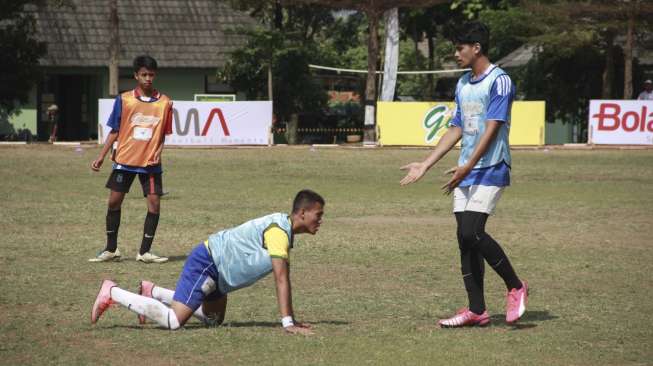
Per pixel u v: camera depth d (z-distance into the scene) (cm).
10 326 1452
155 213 2133
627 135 6600
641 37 8019
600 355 1307
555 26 7756
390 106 6688
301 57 8538
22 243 2345
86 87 8856
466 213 1481
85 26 8731
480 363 1256
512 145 6700
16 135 8238
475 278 1488
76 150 5978
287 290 1394
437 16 11000
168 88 8775
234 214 3014
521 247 2391
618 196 3766
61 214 2950
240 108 6412
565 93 8506
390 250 2311
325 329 1457
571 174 4747
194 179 4359
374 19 7488
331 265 2098
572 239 2541
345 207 3275
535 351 1327
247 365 1235
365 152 6169
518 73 9188
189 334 1398
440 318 1562
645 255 2270
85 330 1427
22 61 7719
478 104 1503
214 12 9106
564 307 1652
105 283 1419
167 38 8831
